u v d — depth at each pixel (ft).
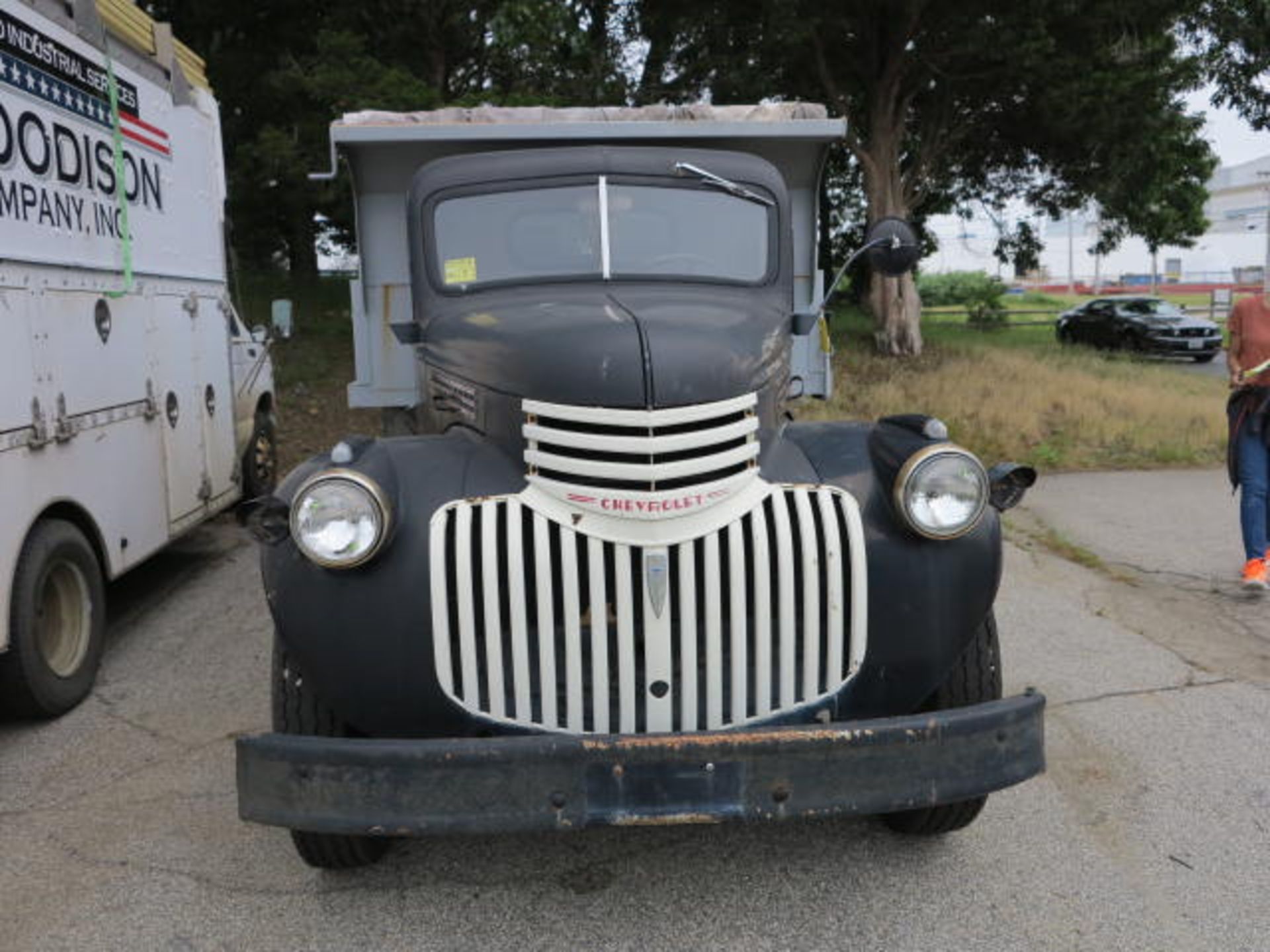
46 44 15.57
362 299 18.62
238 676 17.31
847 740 9.10
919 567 10.32
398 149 17.57
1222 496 31.04
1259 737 14.82
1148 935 10.36
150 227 19.62
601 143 17.49
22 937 10.32
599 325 10.89
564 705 9.98
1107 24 50.16
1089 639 19.07
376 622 9.77
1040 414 43.75
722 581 10.04
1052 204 70.44
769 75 53.31
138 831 12.36
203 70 23.72
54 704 15.42
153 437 19.51
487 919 10.67
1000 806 12.93
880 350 60.44
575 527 9.84
